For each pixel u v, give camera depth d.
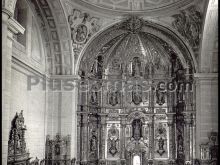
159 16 34.59
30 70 30.19
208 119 33.72
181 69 37.81
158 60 40.38
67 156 34.16
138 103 40.41
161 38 36.50
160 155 39.34
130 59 40.66
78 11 33.44
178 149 38.41
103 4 33.94
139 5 34.38
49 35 34.00
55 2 30.72
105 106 40.19
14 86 26.31
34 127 31.30
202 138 33.69
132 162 39.00
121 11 34.47
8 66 19.88
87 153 37.34
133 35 38.50
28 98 29.69
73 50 35.06
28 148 29.59
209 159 32.12
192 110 35.66
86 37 35.19
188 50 34.97
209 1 29.05
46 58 35.19
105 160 39.19
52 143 34.06
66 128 34.81
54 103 35.22
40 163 31.84
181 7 32.84
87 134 37.38
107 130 40.12
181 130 37.97
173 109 39.56
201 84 34.09
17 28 20.66
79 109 36.66
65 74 35.31
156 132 39.75
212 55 33.47
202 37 32.41
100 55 39.59
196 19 32.81
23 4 29.66
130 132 39.97
